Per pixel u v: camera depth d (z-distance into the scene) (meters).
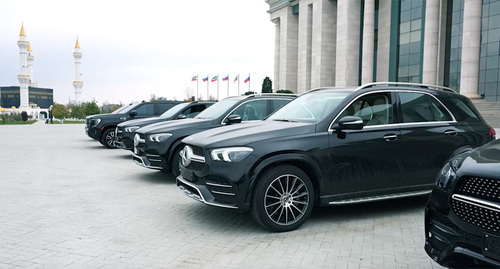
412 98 5.61
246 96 8.66
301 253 3.98
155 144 7.58
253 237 4.49
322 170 4.82
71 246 4.20
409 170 5.30
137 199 6.41
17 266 3.66
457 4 34.44
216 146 4.63
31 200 6.33
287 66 52.22
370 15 38.25
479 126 5.98
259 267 3.63
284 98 8.83
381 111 5.34
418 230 4.74
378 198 5.11
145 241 4.37
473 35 28.25
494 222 2.59
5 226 4.92
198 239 4.43
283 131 4.83
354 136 5.02
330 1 44.47
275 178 4.58
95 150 14.02
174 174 7.60
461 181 2.86
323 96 5.73
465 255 2.74
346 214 5.45
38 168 9.73
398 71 39.41
